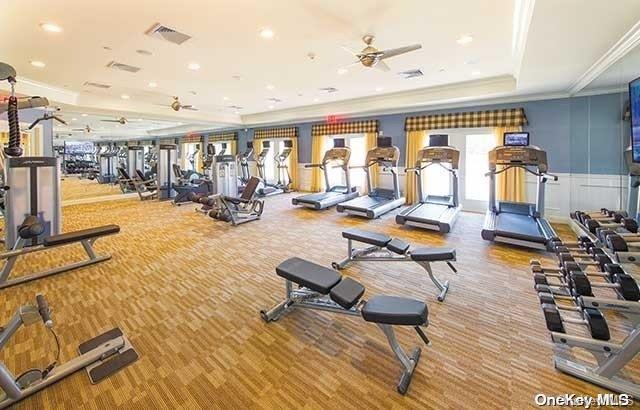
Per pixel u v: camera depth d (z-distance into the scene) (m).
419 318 1.73
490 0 2.79
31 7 2.75
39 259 3.88
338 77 5.40
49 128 6.27
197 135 13.53
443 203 6.23
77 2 2.69
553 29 2.84
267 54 4.14
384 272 3.44
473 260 3.79
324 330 2.31
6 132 5.12
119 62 4.38
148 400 1.67
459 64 4.68
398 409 1.59
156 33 3.40
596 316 1.83
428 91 6.46
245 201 5.90
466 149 6.82
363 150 8.80
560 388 1.72
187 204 8.11
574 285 1.97
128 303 2.75
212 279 3.27
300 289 2.85
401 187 7.92
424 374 1.84
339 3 2.82
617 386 1.68
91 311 2.61
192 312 2.59
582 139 5.41
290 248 4.32
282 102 7.94
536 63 3.86
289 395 1.69
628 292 1.77
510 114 6.04
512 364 1.92
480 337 2.21
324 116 8.69
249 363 1.95
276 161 10.10
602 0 2.31
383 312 1.78
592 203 5.27
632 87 2.72
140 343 2.17
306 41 3.70
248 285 3.12
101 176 13.35
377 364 1.93
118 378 1.83
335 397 1.68
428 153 5.91
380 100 7.22
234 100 7.56
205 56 4.19
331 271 2.41
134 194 9.70
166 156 8.90
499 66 4.79
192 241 4.70
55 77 5.10
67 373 1.83
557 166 5.71
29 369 1.90
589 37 3.03
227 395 1.70
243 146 11.92
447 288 2.97
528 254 4.01
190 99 7.34
